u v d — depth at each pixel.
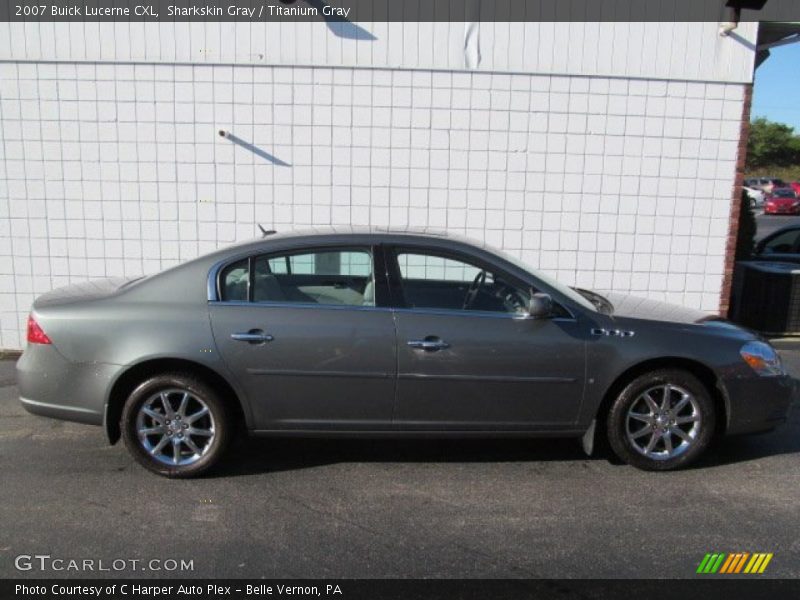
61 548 3.48
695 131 7.41
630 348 4.31
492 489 4.23
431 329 4.23
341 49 7.10
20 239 7.28
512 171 7.38
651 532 3.70
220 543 3.55
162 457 4.30
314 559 3.41
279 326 4.19
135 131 7.14
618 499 4.10
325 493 4.15
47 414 4.31
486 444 4.96
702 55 7.29
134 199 7.26
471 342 4.23
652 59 7.26
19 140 7.11
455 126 7.28
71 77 7.03
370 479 4.36
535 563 3.38
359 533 3.67
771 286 8.41
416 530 3.70
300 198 7.34
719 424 4.57
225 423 4.29
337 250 4.38
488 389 4.28
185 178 7.25
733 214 7.57
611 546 3.55
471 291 4.40
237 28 7.02
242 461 4.61
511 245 7.52
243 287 4.30
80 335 4.21
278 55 7.08
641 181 7.47
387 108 7.21
